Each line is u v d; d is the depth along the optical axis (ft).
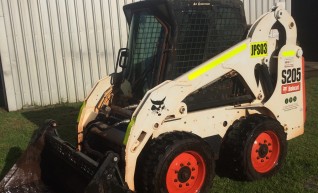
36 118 26.30
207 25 13.87
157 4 13.15
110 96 15.43
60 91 30.86
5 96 29.99
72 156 12.54
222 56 13.71
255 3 34.91
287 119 16.01
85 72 31.24
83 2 30.19
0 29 28.35
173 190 12.39
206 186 13.00
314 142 18.47
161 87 12.49
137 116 12.05
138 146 12.09
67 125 23.80
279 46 15.53
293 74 15.83
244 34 14.99
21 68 29.37
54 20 29.68
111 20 31.19
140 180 12.12
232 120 14.60
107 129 13.44
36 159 14.29
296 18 56.75
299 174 14.92
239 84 14.96
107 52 31.58
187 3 13.25
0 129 23.66
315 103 26.68
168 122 12.87
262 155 14.48
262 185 14.11
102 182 10.89
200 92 13.87
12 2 28.40
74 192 12.80
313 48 55.11
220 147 14.39
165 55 13.30
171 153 11.91
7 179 13.79
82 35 30.60
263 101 15.29
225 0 14.25
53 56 30.17
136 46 14.70
